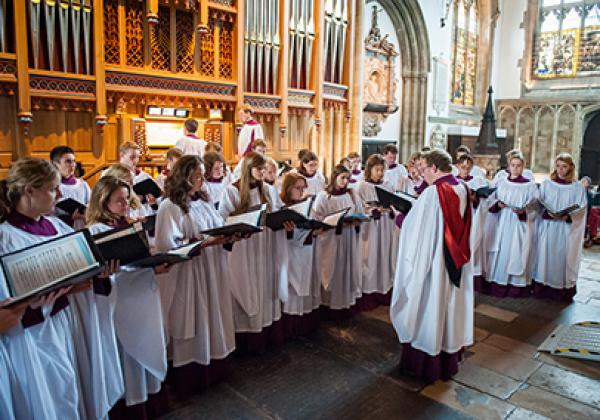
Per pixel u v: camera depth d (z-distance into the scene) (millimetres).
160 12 6133
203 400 3125
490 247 5500
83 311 2359
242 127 6707
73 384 2225
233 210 3570
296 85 7750
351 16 8484
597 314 4945
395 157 6355
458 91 15258
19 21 4898
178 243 2959
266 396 3191
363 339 4109
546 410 3137
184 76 6242
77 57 5387
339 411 3047
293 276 3863
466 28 15125
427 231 3209
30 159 2121
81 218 3799
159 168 6320
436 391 3316
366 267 4762
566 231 5250
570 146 15273
